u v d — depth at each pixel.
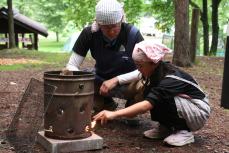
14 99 6.80
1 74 10.54
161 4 25.73
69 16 26.86
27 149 3.91
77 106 4.05
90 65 12.70
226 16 34.19
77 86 4.02
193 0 29.38
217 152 4.29
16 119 4.29
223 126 5.36
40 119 3.93
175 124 4.49
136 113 4.08
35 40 27.70
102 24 4.67
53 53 18.50
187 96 4.35
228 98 6.46
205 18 23.36
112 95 5.09
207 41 23.38
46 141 4.12
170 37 25.47
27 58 15.89
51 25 49.06
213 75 10.87
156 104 4.16
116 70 5.01
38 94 4.11
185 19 12.16
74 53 5.07
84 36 5.00
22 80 9.34
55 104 4.04
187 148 4.37
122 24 4.93
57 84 3.99
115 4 4.61
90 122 4.23
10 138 4.28
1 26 26.28
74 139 4.10
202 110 4.38
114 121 5.38
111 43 4.92
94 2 25.17
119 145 4.41
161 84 4.24
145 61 4.27
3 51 18.36
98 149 4.21
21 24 26.86
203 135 4.91
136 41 4.89
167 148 4.35
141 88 4.83
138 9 26.05
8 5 19.89
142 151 4.23
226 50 6.45
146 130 5.04
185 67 12.30
